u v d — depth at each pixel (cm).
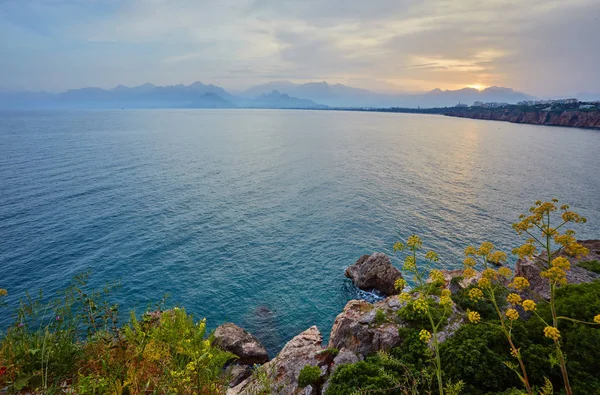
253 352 2100
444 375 662
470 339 730
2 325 2273
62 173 6644
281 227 4591
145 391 540
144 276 3241
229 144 12825
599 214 5062
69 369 576
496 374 641
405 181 7244
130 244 3816
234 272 3444
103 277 3152
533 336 729
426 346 758
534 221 500
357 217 5016
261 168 8356
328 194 6188
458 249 3984
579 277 1316
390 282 3142
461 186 6806
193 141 13425
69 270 3189
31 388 538
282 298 3073
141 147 10981
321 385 766
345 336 976
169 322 654
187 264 3522
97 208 4794
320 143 13838
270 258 3756
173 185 6328
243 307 2931
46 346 585
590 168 8581
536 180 7269
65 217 4384
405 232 4488
